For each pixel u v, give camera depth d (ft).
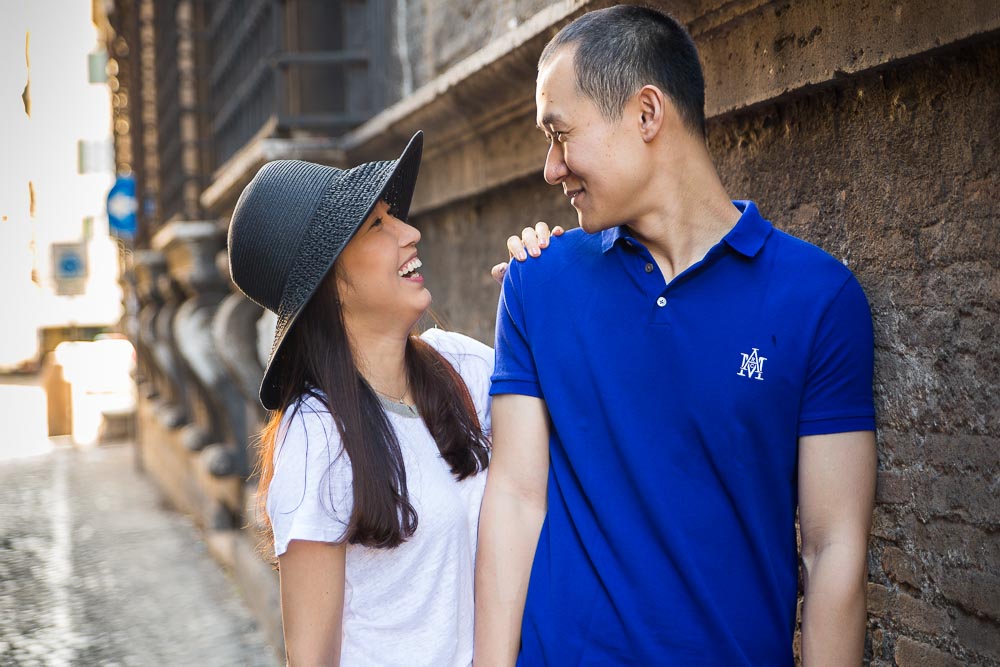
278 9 16.24
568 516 5.47
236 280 5.82
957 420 5.43
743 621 5.00
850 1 5.61
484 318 12.16
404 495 5.30
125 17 42.37
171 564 24.29
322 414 5.35
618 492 5.23
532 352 5.54
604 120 4.96
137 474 41.75
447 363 6.05
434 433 5.69
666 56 5.02
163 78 33.40
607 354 5.24
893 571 6.08
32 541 27.84
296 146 14.82
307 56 15.92
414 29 15.06
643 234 5.20
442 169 12.59
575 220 9.59
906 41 5.19
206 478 26.73
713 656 5.00
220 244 23.27
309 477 5.21
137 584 22.43
